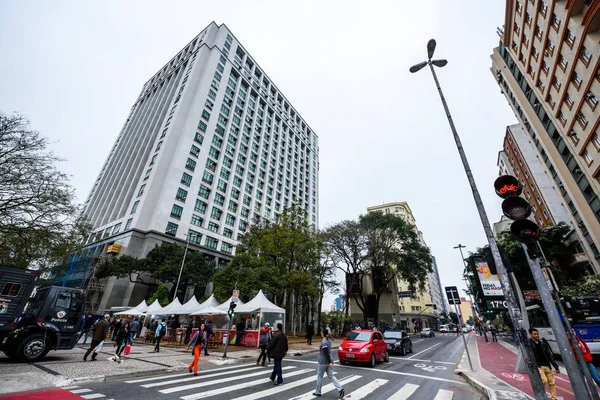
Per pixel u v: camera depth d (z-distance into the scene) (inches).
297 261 1156.5
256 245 1143.0
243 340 736.3
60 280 1413.6
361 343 485.7
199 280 1444.4
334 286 1439.5
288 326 1720.0
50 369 331.6
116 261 1333.7
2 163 539.2
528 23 972.6
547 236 1053.8
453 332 2659.9
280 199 2743.6
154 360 449.1
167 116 2129.7
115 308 1133.7
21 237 574.6
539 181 1398.9
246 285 934.4
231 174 2194.9
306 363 497.4
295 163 3250.5
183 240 1710.1
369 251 1427.2
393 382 350.0
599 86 705.0
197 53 2390.5
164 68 2942.9
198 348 372.5
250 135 2546.8
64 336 416.5
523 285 1089.4
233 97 2497.5
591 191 895.7
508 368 451.2
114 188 2262.6
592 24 685.3
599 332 451.5
